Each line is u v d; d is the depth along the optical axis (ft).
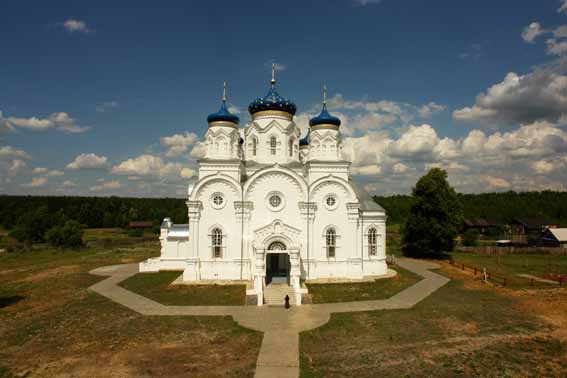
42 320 96.43
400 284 136.05
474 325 90.02
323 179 140.36
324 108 149.89
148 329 87.86
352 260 140.97
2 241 324.39
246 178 146.30
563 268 179.01
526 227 355.77
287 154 154.51
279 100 155.94
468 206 491.72
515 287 133.28
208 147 144.15
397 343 78.23
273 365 67.36
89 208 537.65
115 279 149.48
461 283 139.95
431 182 208.33
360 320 94.17
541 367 66.59
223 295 118.42
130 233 395.55
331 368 66.08
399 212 519.19
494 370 65.31
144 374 63.93
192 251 136.46
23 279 157.58
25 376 63.31
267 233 127.24
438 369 65.72
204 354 72.59
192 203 136.15
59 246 284.82
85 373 64.39
